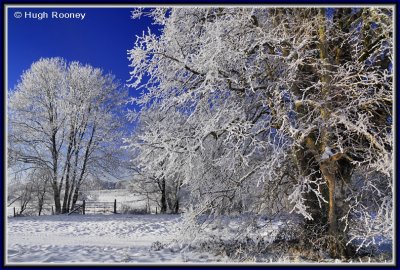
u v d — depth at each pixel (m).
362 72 7.95
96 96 26.52
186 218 8.91
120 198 33.44
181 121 9.49
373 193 8.04
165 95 9.65
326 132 7.34
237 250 8.31
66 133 26.11
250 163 8.97
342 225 7.89
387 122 7.84
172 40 8.91
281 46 8.00
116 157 26.33
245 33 8.45
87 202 26.72
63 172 25.94
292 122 8.03
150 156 8.80
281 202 9.02
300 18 8.36
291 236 8.95
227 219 9.26
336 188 7.94
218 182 9.32
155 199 30.48
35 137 25.48
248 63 8.68
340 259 7.63
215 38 8.02
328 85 7.42
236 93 8.91
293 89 8.13
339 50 8.62
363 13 8.12
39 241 11.60
